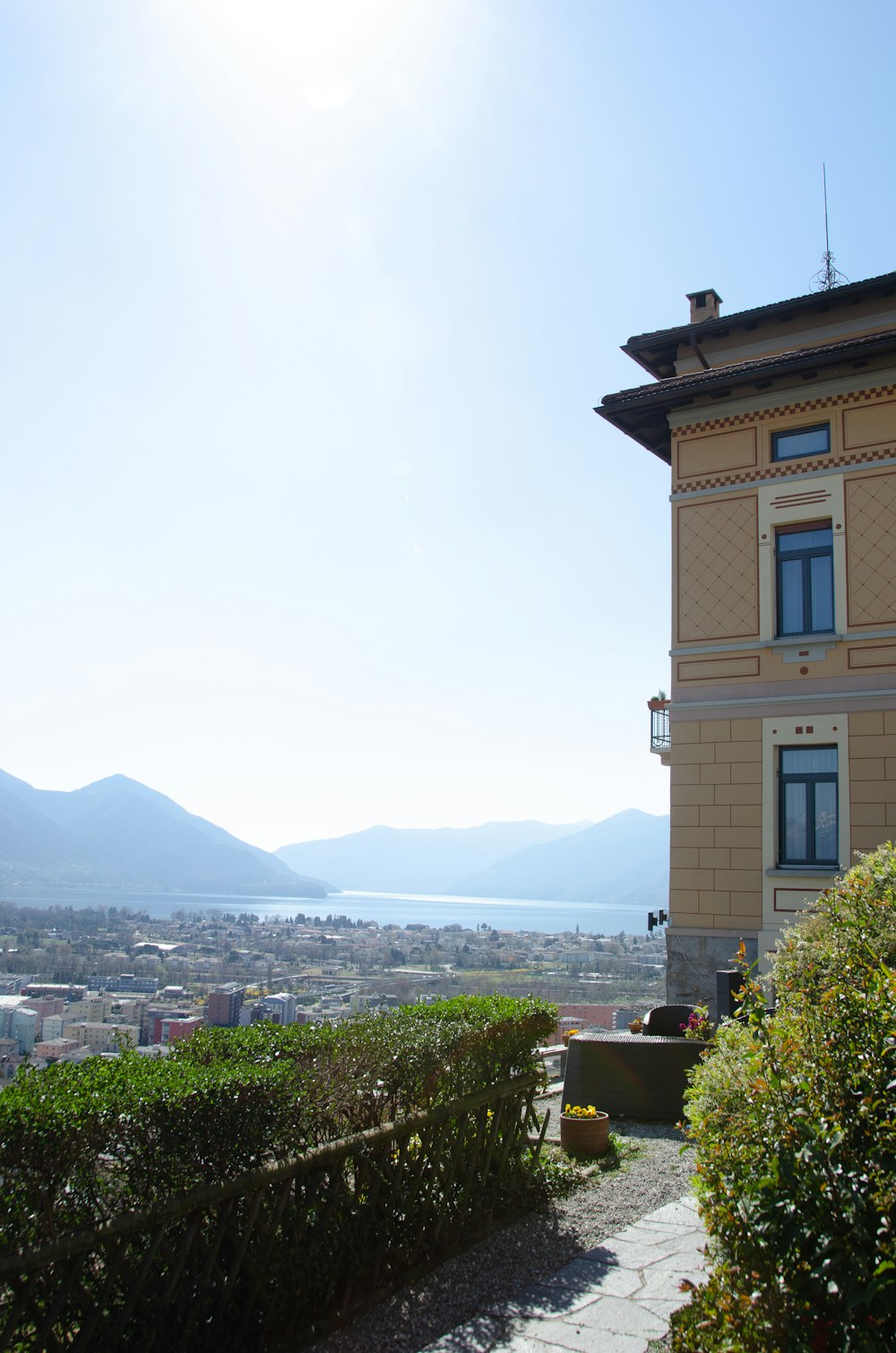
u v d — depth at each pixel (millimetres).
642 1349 5066
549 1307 5637
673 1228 6938
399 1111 6477
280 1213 5324
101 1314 4461
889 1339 3264
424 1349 5164
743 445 15578
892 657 13914
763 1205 3744
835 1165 3598
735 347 17719
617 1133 9805
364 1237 5867
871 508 14359
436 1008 7523
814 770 14406
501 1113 7434
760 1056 4234
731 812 14781
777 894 14219
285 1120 5422
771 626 14875
